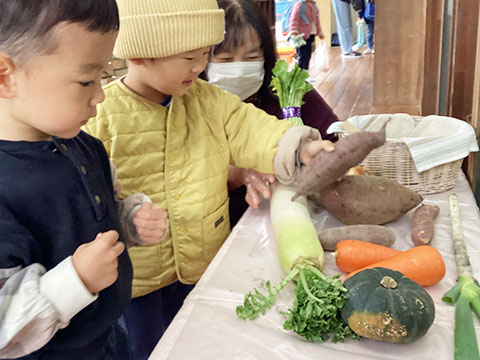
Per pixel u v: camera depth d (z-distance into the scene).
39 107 0.75
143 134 1.28
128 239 1.11
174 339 0.88
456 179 1.49
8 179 0.79
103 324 0.95
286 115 1.61
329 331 0.88
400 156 1.43
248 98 1.79
